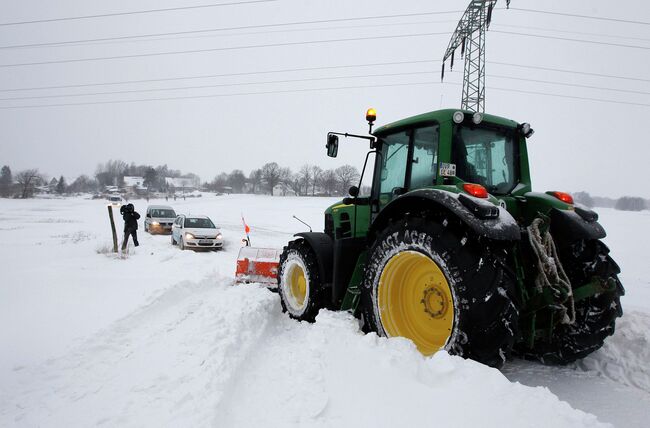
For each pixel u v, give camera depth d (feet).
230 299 15.93
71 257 34.60
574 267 10.80
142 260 33.58
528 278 10.07
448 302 9.79
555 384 9.86
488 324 8.36
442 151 11.27
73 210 132.26
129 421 7.79
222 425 7.51
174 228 51.13
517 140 12.94
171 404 8.20
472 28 74.38
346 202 15.25
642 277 30.22
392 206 11.00
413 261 10.43
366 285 11.15
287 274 16.24
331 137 15.23
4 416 8.48
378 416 7.27
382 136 14.25
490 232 8.50
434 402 7.33
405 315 10.85
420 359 8.63
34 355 12.43
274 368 10.11
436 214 10.06
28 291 21.20
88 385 9.76
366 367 8.66
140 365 10.62
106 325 14.73
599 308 10.43
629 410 8.46
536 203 11.37
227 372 9.47
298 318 15.19
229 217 106.42
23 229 64.18
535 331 10.07
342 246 13.87
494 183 12.23
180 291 18.38
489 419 6.64
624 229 80.18
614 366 10.54
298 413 7.63
